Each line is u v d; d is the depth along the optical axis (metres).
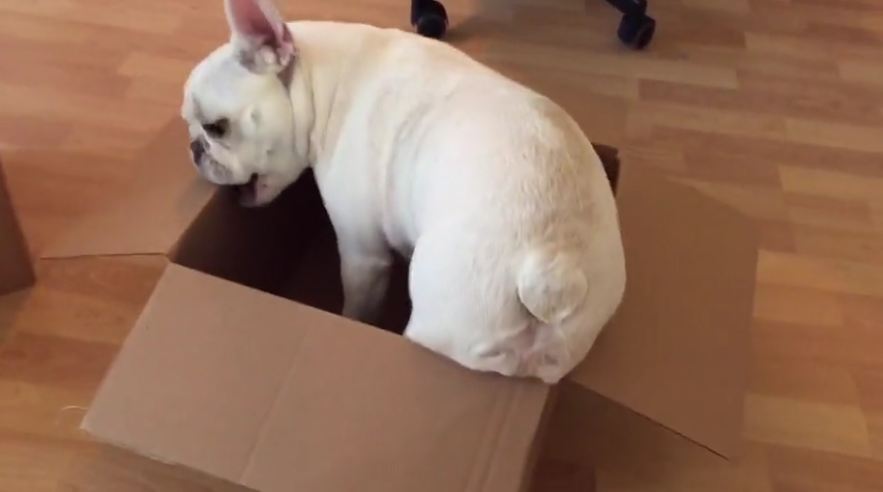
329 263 1.43
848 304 1.53
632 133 1.78
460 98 1.08
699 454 1.32
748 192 1.70
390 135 1.10
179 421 0.95
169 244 1.06
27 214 1.52
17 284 1.41
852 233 1.65
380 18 1.96
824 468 1.32
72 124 1.67
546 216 0.96
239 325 0.99
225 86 1.10
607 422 1.35
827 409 1.38
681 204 1.19
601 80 1.89
